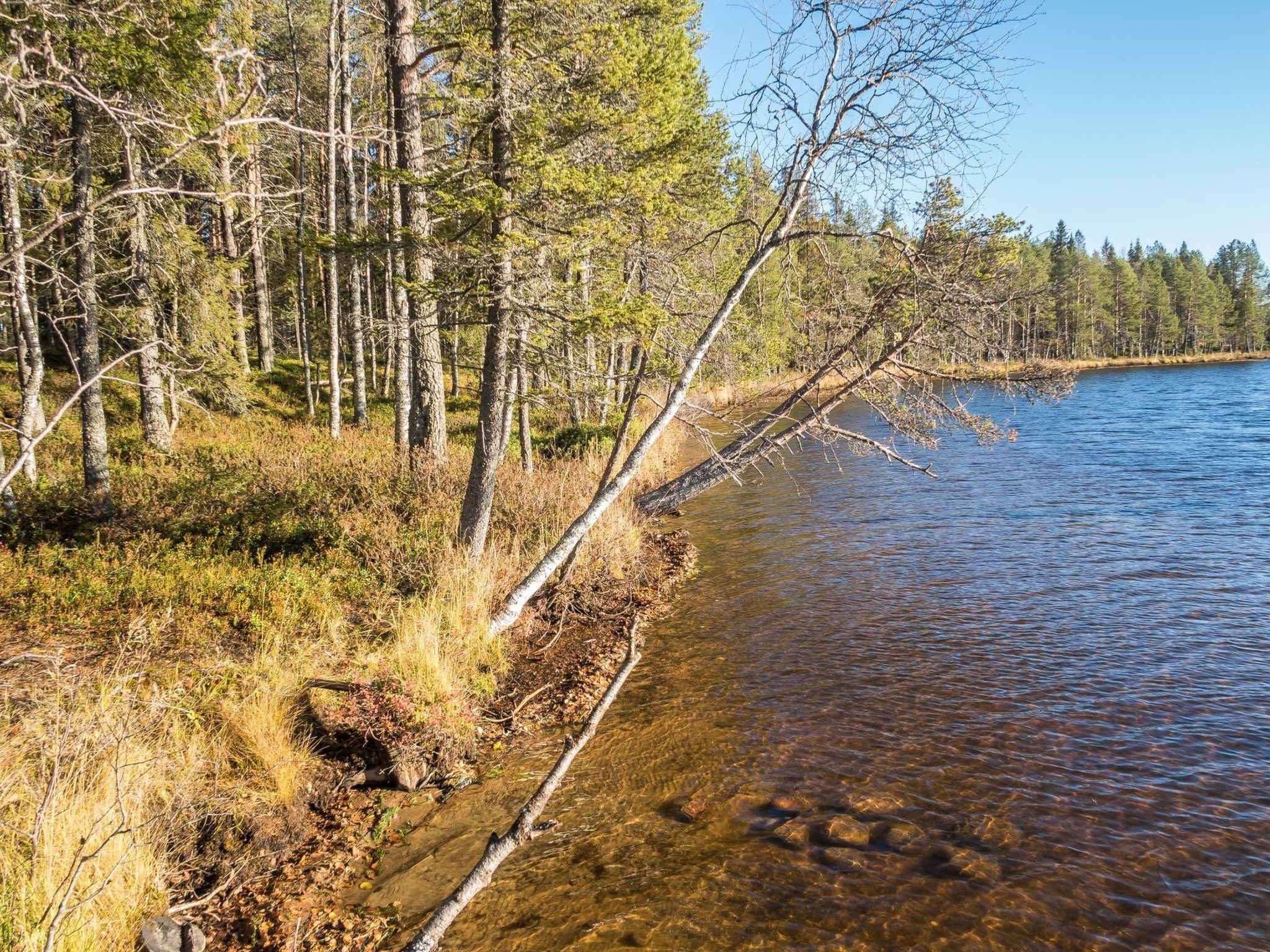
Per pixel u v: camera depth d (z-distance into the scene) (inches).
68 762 179.9
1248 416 1219.2
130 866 172.2
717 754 259.4
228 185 336.5
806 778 241.1
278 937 176.4
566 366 383.2
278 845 208.4
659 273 396.8
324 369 1256.8
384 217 428.5
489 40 361.1
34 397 398.9
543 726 291.3
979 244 346.3
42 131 342.0
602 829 219.6
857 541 551.5
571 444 821.2
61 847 160.6
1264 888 182.5
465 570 347.6
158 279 618.5
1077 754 249.1
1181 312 3823.8
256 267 1166.3
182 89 266.2
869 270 362.9
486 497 386.0
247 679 252.7
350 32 672.4
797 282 370.9
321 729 251.9
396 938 175.3
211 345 682.8
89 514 442.9
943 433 1165.1
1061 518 587.5
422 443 504.1
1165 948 165.2
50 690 224.8
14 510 419.5
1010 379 390.0
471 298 365.7
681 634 384.2
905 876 192.4
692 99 660.1
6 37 236.2
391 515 430.9
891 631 371.2
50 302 461.1
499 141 362.9
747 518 661.3
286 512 446.0
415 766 246.4
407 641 285.9
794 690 308.5
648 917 181.0
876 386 412.8
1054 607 391.9
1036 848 201.2
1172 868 191.2
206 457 613.3
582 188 343.0
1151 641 340.2
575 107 369.7
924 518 615.2
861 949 168.1
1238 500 613.9
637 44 484.1
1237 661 315.0
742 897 186.7
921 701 293.1
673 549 560.4
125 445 671.1
